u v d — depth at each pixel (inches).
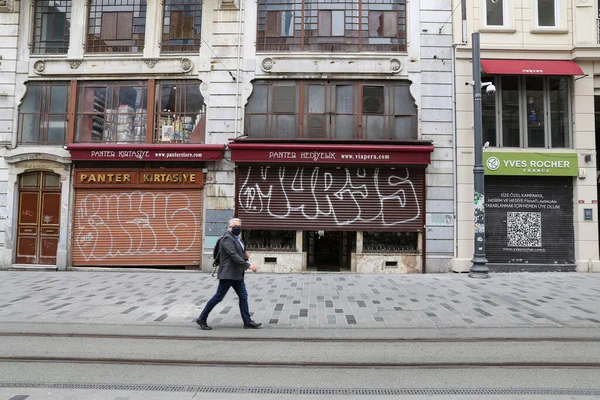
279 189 488.7
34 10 519.8
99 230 495.5
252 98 503.5
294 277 443.8
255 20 509.0
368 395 161.2
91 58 510.6
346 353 211.2
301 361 199.3
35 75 513.3
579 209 479.2
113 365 193.8
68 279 429.7
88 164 498.6
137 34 518.0
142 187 494.0
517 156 478.9
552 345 224.2
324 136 495.5
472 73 482.3
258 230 494.9
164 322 267.1
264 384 171.8
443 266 476.4
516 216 483.5
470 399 157.4
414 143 479.2
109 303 319.9
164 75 508.1
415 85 493.4
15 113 512.4
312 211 486.3
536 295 347.6
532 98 499.5
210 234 487.5
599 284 396.5
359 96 497.7
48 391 162.1
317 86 501.7
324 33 509.4
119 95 512.1
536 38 490.9
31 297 340.5
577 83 488.7
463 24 482.6
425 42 496.1
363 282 411.8
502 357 205.0
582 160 483.2
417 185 484.4
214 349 217.2
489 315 284.5
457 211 479.5
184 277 445.4
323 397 159.0
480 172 441.7
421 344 226.4
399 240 490.9
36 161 501.7
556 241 482.3
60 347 218.8
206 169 491.5
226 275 247.4
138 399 154.8
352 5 510.3
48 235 502.6
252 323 255.1
